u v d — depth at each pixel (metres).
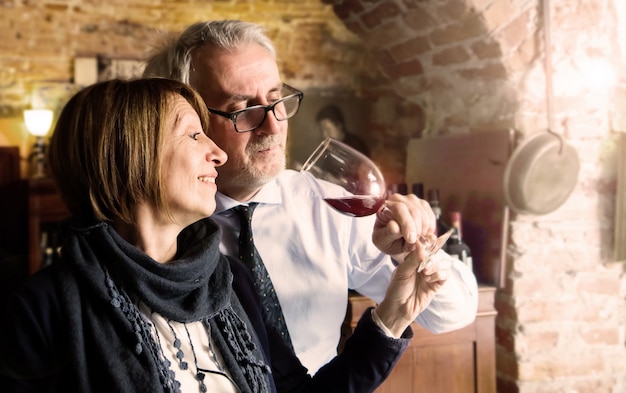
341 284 1.44
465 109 2.65
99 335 0.86
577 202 2.34
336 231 1.45
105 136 0.91
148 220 0.96
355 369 1.10
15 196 3.21
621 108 2.33
